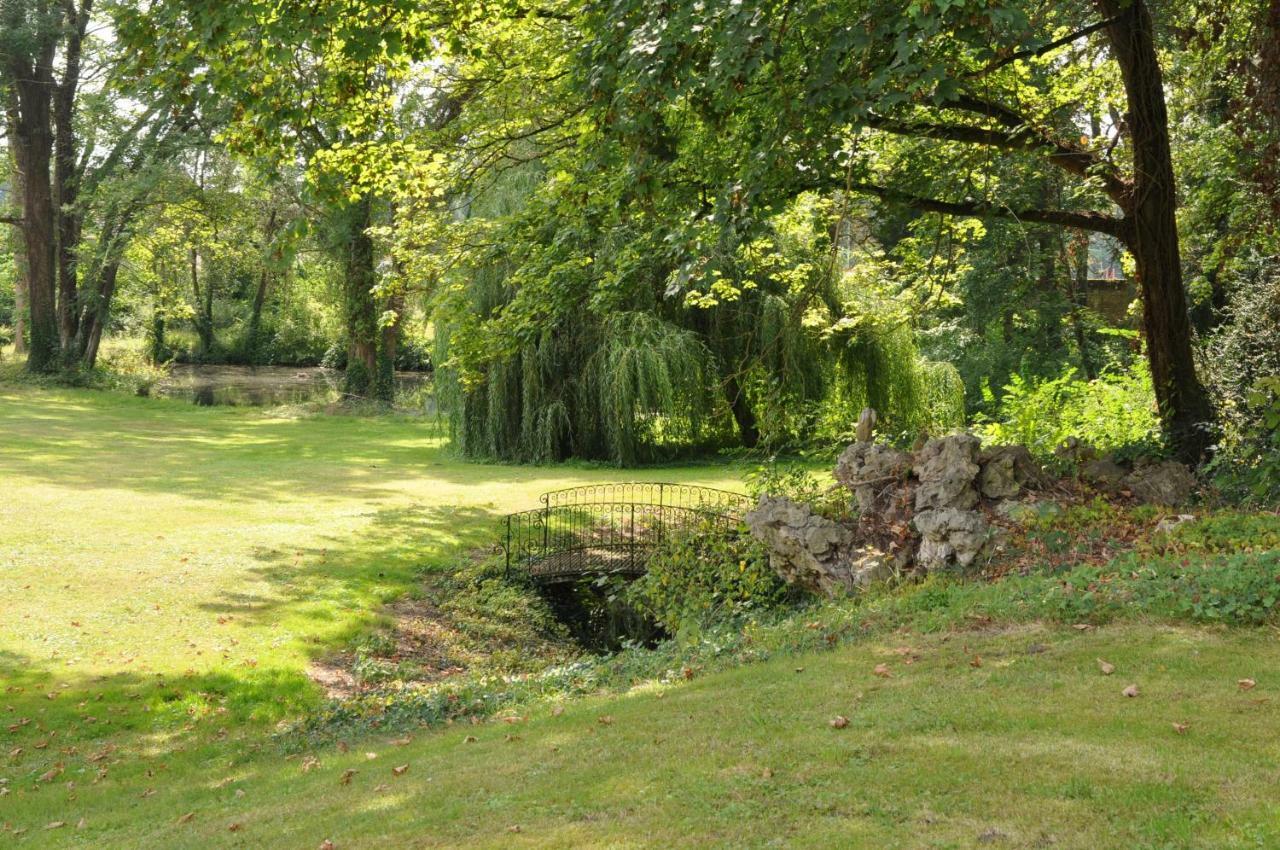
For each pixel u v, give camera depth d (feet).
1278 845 14.10
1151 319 47.52
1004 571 35.78
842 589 39.42
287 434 120.16
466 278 61.21
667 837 16.51
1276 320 55.11
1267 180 48.24
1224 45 49.26
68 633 43.60
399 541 62.95
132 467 88.84
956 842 15.20
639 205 43.98
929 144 51.47
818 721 22.26
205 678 39.75
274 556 58.18
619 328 87.71
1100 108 58.90
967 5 28.14
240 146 38.29
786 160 34.81
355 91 38.11
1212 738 18.70
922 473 40.88
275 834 20.61
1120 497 42.14
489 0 47.50
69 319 163.53
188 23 31.96
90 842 24.14
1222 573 28.14
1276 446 38.27
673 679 30.91
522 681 37.45
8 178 170.30
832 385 91.86
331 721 34.94
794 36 33.45
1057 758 18.24
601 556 60.64
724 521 52.01
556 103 54.29
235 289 227.40
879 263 75.72
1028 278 94.17
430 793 21.27
